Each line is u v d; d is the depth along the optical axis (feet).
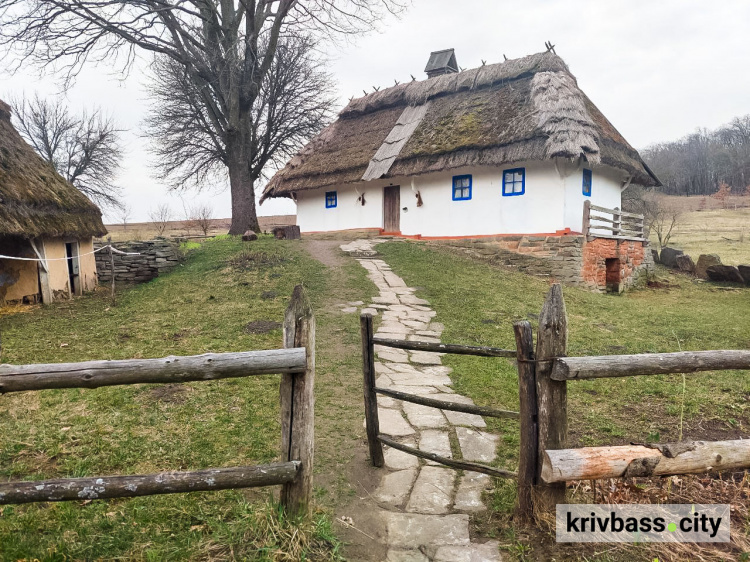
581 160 48.85
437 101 63.93
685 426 15.55
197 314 29.07
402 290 35.81
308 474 9.30
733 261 82.43
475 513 10.65
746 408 17.16
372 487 11.79
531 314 31.86
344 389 18.15
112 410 15.46
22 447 12.91
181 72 72.69
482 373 20.57
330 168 65.82
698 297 49.37
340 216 67.77
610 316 34.42
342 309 30.37
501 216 52.49
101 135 100.63
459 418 15.87
